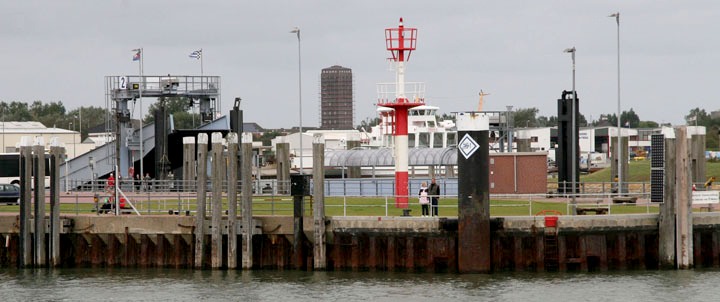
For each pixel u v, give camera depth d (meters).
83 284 132.62
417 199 166.88
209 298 123.06
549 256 132.75
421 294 122.44
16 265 146.00
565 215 135.38
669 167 133.62
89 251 143.38
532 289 124.38
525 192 171.50
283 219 136.25
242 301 121.00
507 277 130.38
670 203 134.00
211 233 136.75
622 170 186.25
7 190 179.62
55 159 141.75
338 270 134.88
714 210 150.50
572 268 133.75
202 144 135.88
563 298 120.06
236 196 136.00
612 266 134.62
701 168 157.25
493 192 171.62
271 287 127.69
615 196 151.75
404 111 154.25
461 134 129.50
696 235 137.00
